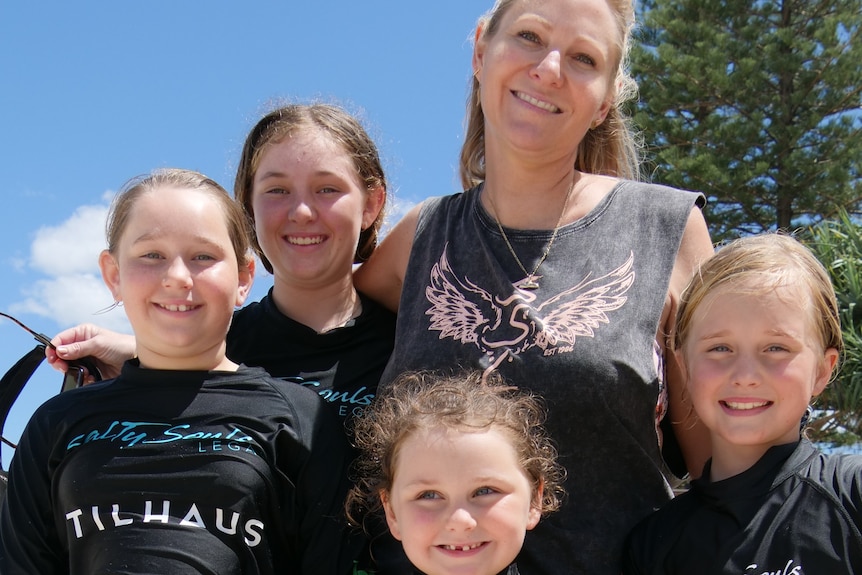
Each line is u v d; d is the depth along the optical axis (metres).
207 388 2.73
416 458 2.47
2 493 2.91
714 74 16.75
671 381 2.85
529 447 2.50
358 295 3.38
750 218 17.48
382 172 3.53
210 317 2.76
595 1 2.82
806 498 2.39
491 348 2.63
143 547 2.48
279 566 2.67
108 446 2.61
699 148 17.16
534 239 2.77
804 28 17.62
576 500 2.57
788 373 2.50
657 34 18.53
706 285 2.63
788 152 16.94
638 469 2.63
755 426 2.50
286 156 3.26
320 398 2.87
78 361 3.13
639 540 2.55
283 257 3.22
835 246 10.65
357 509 2.72
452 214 2.99
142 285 2.72
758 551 2.36
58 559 2.67
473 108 3.33
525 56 2.77
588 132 3.30
